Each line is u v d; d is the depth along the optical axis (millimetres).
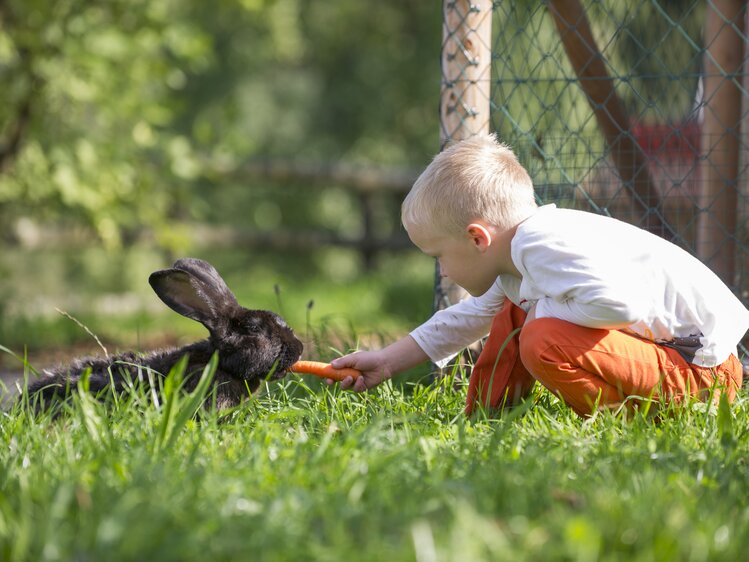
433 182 6246
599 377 5852
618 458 4738
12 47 14117
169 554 3475
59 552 3506
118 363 6438
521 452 4867
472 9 7703
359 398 6656
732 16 9242
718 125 9273
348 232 33938
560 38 8453
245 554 3492
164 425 4867
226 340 6391
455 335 6898
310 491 4133
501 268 6254
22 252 24547
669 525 3625
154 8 15070
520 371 6289
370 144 34438
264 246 23906
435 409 6336
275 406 6457
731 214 9125
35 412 6160
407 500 3969
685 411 5781
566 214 6043
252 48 31953
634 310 5656
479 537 3564
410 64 34250
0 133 15188
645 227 8641
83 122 15352
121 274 25078
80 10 14562
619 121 8562
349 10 34562
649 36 10938
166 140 15812
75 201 14555
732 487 4285
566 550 3443
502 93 8328
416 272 24562
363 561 3406
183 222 23391
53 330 14086
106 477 4238
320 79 35094
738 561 3500
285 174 24109
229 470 4395
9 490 4250
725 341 6020
